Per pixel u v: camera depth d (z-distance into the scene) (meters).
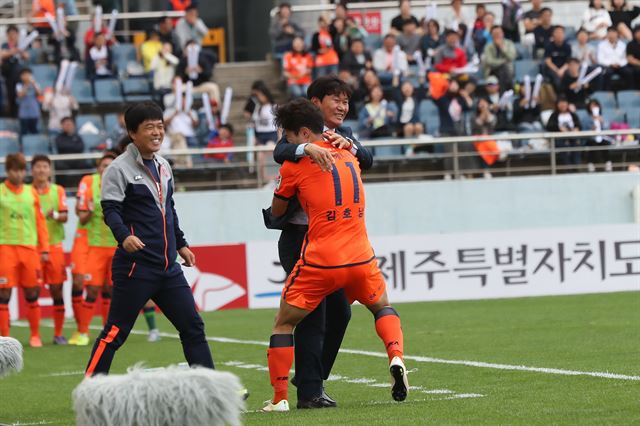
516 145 50.88
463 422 15.87
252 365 26.73
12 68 57.69
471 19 66.94
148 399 11.91
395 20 60.09
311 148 17.22
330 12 67.38
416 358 26.05
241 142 59.94
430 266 45.25
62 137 53.03
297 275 17.73
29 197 33.75
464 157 50.91
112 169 18.14
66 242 49.12
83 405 11.99
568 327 32.06
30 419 19.36
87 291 34.50
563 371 22.20
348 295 18.11
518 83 56.16
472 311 39.34
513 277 45.25
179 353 30.55
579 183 50.78
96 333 38.59
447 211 50.97
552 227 49.72
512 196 50.78
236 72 62.69
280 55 61.31
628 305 38.47
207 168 50.12
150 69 59.06
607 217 51.00
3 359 16.78
